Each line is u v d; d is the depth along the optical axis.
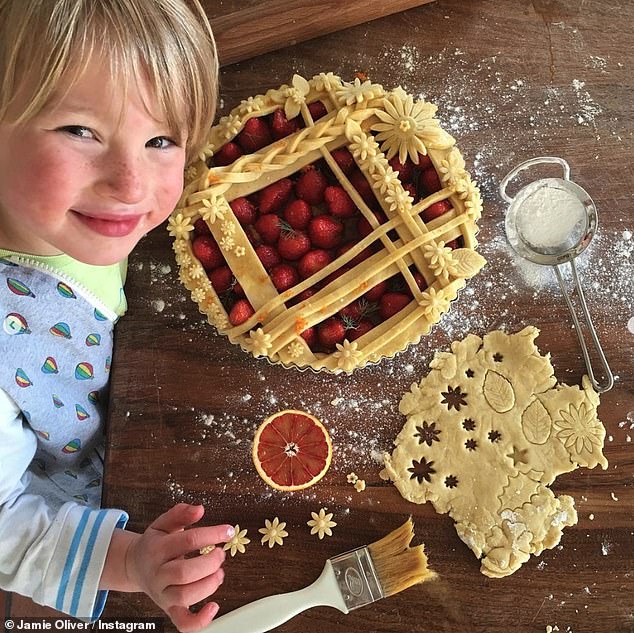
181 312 1.03
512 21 1.10
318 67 1.10
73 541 0.90
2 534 0.92
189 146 0.87
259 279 0.97
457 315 1.02
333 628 0.94
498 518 0.95
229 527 0.86
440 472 0.97
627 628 0.94
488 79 1.09
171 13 0.71
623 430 0.98
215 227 0.98
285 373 1.01
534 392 0.99
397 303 0.98
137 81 0.68
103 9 0.66
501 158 1.06
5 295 0.90
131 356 1.02
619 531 0.95
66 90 0.66
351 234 1.02
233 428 1.00
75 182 0.70
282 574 0.95
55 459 1.09
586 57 1.08
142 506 0.98
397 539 0.94
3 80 0.67
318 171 1.00
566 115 1.07
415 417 0.99
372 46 1.10
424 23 1.10
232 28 1.05
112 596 0.96
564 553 0.95
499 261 1.03
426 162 1.00
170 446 0.99
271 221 0.99
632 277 1.02
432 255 0.96
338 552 0.96
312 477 0.98
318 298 0.96
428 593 0.95
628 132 1.06
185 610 0.85
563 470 0.96
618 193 1.04
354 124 0.99
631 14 1.09
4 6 0.65
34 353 0.92
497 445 0.97
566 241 1.01
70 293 0.94
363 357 0.96
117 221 0.77
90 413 1.04
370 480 0.98
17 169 0.71
